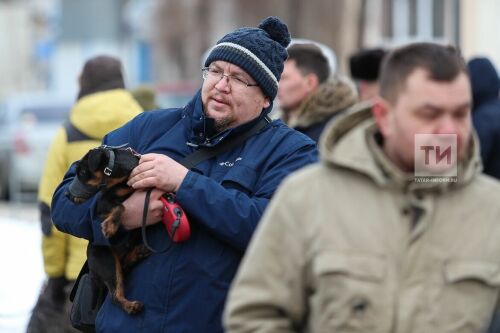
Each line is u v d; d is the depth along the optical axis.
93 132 10.50
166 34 83.31
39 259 21.09
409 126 5.13
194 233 7.08
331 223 5.19
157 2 84.50
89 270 7.59
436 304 5.11
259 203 7.09
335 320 5.10
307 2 51.69
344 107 10.59
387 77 5.25
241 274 5.35
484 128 11.87
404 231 5.14
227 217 6.95
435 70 5.09
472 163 5.26
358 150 5.20
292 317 5.32
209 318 7.00
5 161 35.03
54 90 94.25
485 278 5.15
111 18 90.06
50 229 10.49
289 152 7.41
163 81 83.81
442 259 5.16
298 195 5.28
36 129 34.69
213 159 7.43
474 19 31.33
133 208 7.08
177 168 7.09
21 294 17.28
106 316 7.28
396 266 5.12
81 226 7.41
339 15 49.38
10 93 97.50
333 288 5.11
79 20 89.88
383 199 5.18
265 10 65.19
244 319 5.28
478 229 5.21
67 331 10.52
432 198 5.19
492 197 5.27
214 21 80.00
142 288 7.11
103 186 7.14
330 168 5.29
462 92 5.11
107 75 10.69
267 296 5.26
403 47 5.26
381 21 41.16
